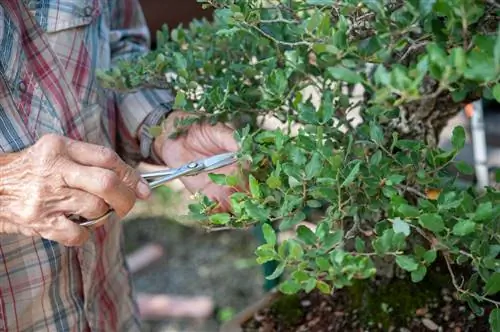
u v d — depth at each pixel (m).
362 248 0.77
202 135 1.13
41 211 0.89
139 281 2.50
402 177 0.81
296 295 1.25
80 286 1.22
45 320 1.16
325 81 0.98
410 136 1.09
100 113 1.23
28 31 1.11
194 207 0.91
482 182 1.56
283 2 0.91
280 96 0.92
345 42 0.75
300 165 0.82
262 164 0.92
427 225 0.74
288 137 0.88
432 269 1.21
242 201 0.87
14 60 1.07
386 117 0.89
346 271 0.73
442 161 0.85
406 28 0.71
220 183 0.91
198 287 2.45
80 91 1.19
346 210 0.82
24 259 1.10
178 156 1.19
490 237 0.80
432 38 0.75
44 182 0.87
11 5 1.09
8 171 0.89
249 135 0.91
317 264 0.73
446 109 1.05
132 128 1.30
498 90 0.61
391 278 1.20
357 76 0.67
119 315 1.35
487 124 1.92
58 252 1.14
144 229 2.76
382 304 1.18
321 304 1.23
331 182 0.79
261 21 0.87
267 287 1.46
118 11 1.39
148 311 2.35
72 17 1.17
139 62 1.13
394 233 0.75
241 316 1.23
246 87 1.03
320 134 0.82
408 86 0.63
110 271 1.31
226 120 1.05
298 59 0.94
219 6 0.92
